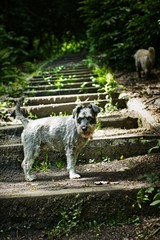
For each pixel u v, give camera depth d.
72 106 4.39
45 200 2.80
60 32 15.31
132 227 2.70
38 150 3.18
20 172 3.44
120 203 2.81
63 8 14.46
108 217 2.80
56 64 9.27
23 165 3.20
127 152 3.50
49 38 14.91
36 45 12.92
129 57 6.81
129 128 4.02
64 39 15.66
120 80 5.88
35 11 13.70
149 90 4.94
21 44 10.77
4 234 2.77
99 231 2.71
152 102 4.36
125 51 6.78
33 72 7.96
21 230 2.78
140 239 2.58
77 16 14.76
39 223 2.80
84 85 5.30
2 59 7.00
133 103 4.36
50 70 7.59
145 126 3.82
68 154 3.16
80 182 3.03
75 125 3.13
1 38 9.12
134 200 2.80
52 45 15.37
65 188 2.91
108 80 5.10
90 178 3.12
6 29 11.13
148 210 2.79
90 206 2.81
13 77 6.37
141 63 5.82
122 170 3.24
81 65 8.06
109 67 6.95
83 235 2.69
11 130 3.87
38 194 2.82
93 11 7.58
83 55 11.56
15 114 3.30
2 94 5.25
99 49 7.89
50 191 2.86
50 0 14.24
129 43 6.49
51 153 3.53
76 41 15.38
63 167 3.47
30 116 4.30
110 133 3.75
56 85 5.44
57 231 2.73
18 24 11.48
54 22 14.58
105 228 2.73
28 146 3.18
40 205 2.80
